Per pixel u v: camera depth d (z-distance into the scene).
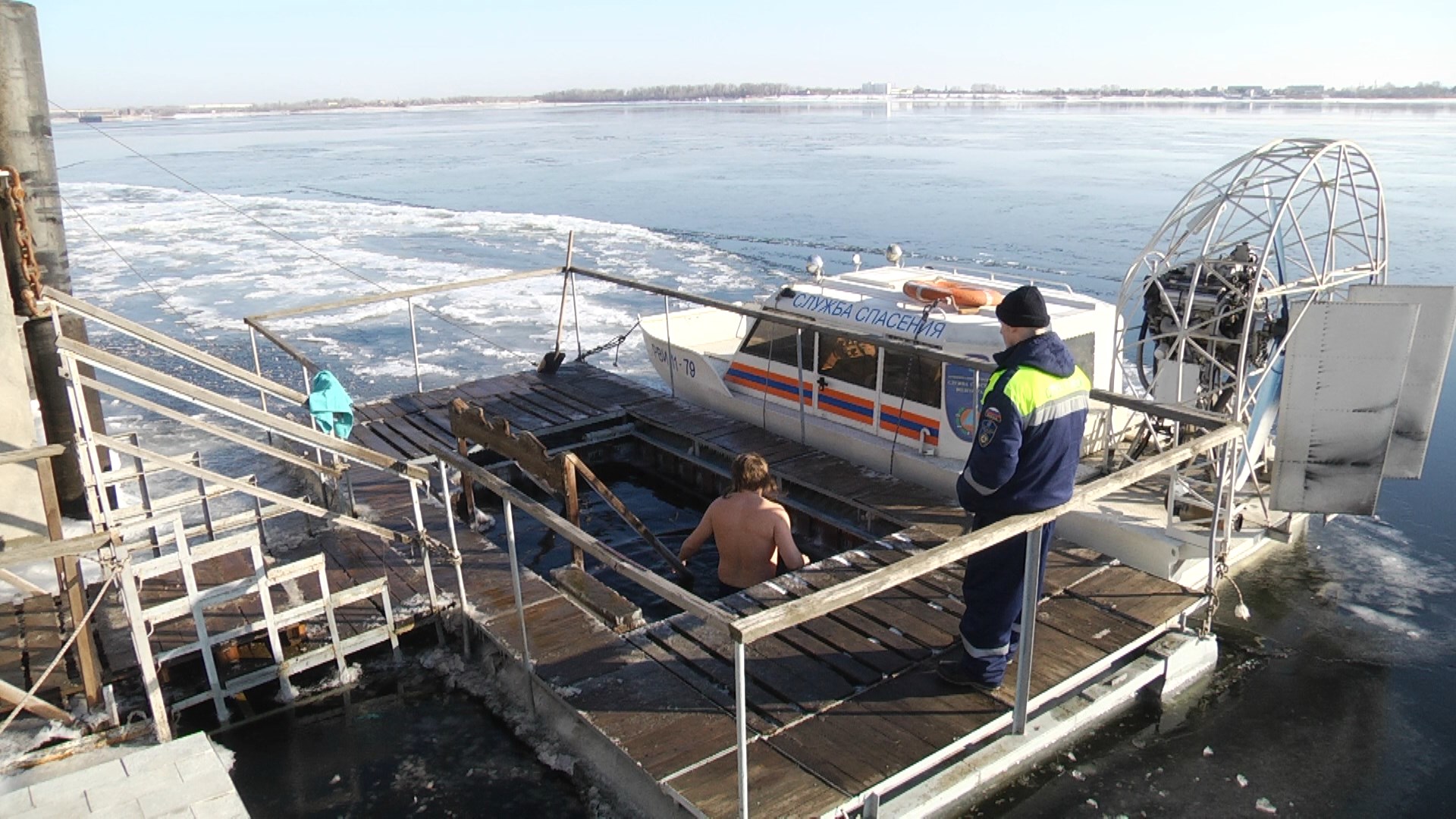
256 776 5.10
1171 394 7.87
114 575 4.68
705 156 56.06
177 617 5.33
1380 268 7.83
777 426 9.29
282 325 17.89
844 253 23.53
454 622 6.14
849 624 5.71
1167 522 6.47
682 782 4.35
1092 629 5.59
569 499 6.88
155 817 4.12
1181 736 5.55
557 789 4.96
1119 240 23.94
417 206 36.94
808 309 9.05
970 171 41.72
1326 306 6.73
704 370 10.04
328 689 5.73
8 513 6.66
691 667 5.36
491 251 25.62
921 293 8.45
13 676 5.24
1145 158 45.47
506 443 7.50
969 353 7.59
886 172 42.44
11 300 6.33
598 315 17.88
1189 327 7.52
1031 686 5.03
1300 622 6.83
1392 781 5.16
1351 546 8.02
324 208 37.03
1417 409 7.43
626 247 25.22
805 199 33.88
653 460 9.94
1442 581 7.39
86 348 5.20
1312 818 4.91
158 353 16.22
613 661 5.44
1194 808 4.98
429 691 5.81
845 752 4.55
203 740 4.71
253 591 5.35
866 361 8.47
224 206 38.47
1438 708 5.81
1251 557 7.82
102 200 42.00
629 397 10.62
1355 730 5.61
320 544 7.05
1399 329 6.61
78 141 96.94
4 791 4.53
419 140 87.75
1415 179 32.84
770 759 4.51
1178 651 5.84
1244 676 6.16
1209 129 68.31
